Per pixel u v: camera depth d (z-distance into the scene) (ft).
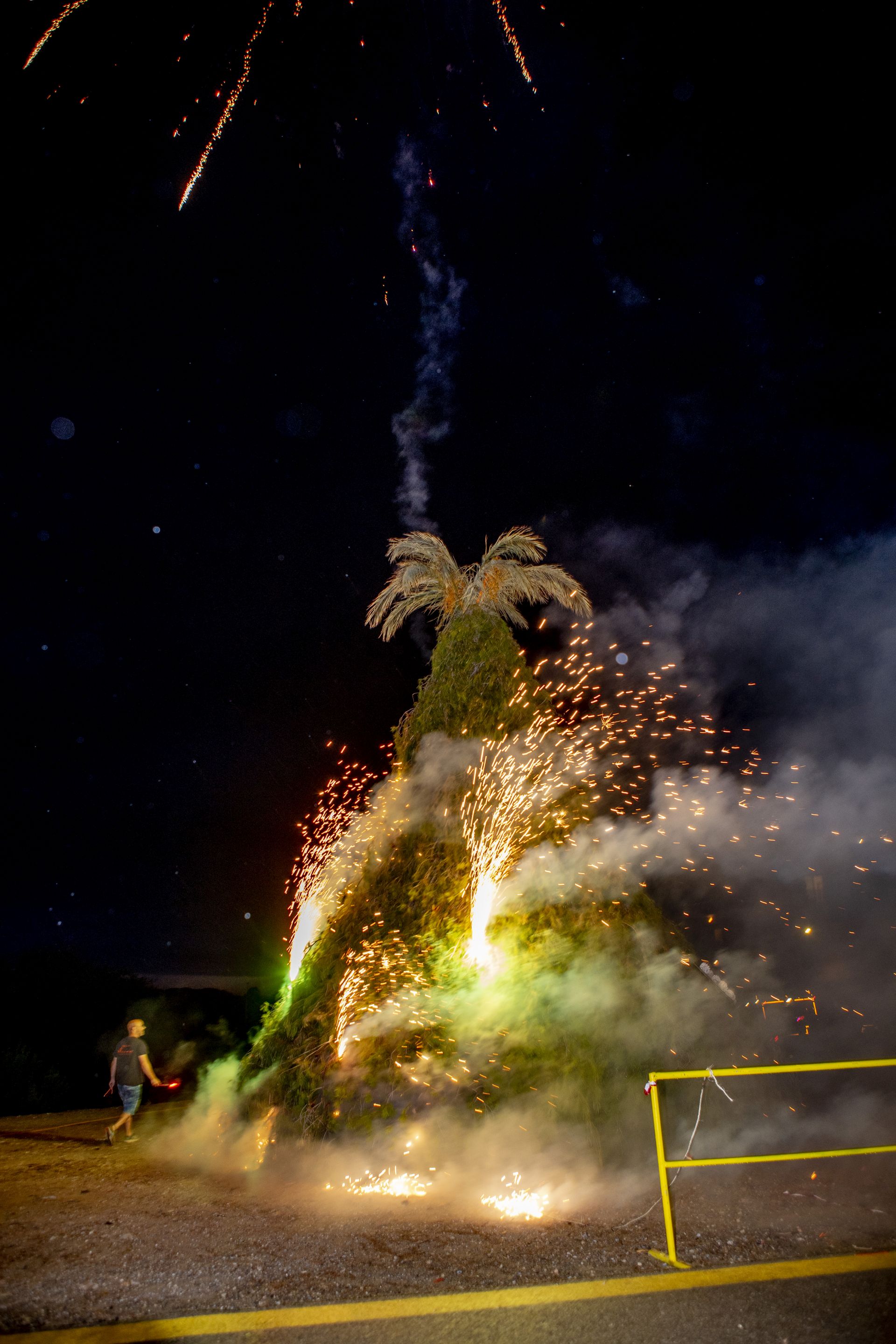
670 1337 12.96
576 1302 14.14
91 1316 13.79
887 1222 17.97
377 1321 13.53
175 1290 14.71
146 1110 37.42
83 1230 17.92
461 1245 16.74
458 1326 13.37
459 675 28.73
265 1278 15.20
